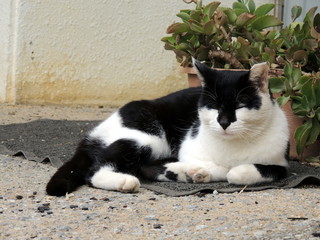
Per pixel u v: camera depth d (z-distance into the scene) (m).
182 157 5.57
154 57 10.17
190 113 5.77
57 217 4.34
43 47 9.74
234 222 4.19
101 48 9.98
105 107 10.12
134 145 5.51
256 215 4.35
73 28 9.82
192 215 4.38
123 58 10.09
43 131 7.78
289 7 9.49
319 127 6.13
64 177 5.18
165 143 5.77
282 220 4.22
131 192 5.07
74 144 7.06
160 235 3.95
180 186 5.16
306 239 3.85
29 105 9.87
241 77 5.04
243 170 5.09
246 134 5.15
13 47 9.72
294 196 4.90
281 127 5.36
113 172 5.30
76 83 9.98
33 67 9.77
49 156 6.29
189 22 6.87
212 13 6.93
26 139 7.33
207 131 5.36
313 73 6.17
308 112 6.10
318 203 4.69
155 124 5.72
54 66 9.85
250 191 5.05
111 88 10.14
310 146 6.39
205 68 5.21
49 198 4.87
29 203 4.71
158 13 10.09
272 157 5.27
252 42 6.86
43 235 3.96
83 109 9.83
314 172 5.80
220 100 5.08
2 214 4.41
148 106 5.83
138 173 5.54
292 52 6.56
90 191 5.12
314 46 6.37
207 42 7.00
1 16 9.76
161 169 5.36
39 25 9.68
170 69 10.23
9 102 9.89
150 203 4.72
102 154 5.48
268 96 5.14
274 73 6.48
